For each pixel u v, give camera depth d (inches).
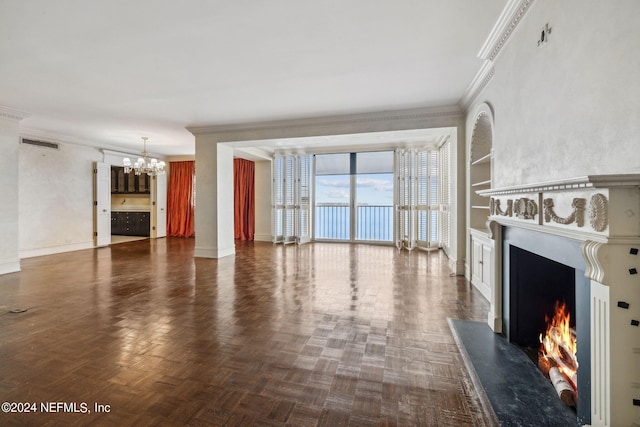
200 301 140.5
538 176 77.1
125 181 398.6
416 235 287.0
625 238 49.9
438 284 168.7
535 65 78.6
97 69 132.6
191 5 89.7
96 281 174.9
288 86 152.0
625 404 51.0
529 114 82.2
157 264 221.5
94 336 104.2
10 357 90.3
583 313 60.4
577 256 61.6
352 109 189.5
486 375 79.9
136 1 87.4
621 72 49.6
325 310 129.1
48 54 118.8
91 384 77.3
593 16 56.1
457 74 137.3
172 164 386.3
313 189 339.3
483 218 171.6
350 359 89.7
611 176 46.4
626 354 50.9
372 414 66.9
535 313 95.4
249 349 95.4
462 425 63.7
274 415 66.4
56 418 65.0
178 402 70.6
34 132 246.1
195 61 125.7
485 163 168.9
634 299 50.3
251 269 205.9
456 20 97.5
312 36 107.3
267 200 346.0
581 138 59.9
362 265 218.5
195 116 205.9
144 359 89.4
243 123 223.5
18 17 94.3
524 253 96.3
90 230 295.4
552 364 80.5
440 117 186.1
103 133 257.8
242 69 133.3
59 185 267.7
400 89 155.7
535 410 66.6
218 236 245.4
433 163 275.1
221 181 247.8
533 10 79.7
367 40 110.0
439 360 89.5
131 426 62.9
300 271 200.1
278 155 321.4
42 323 114.9
